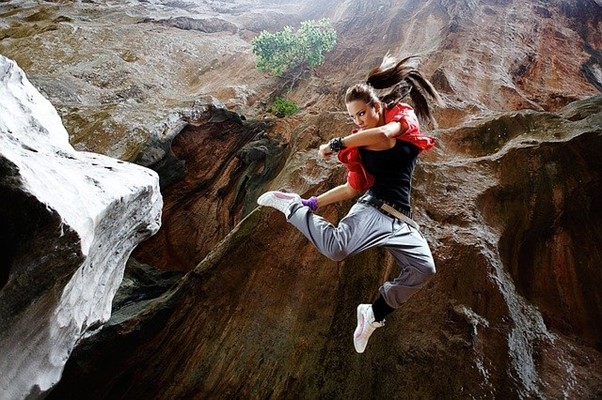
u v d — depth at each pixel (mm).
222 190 11148
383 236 3389
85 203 3434
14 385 3496
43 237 2918
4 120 3730
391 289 3584
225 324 6934
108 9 21312
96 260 4289
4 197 2744
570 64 14719
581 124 8406
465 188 7629
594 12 17219
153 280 9297
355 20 18422
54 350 4031
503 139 8844
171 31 18828
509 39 14992
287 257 7156
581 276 7426
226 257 7266
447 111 10352
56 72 13695
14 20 19625
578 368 6223
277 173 10586
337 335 6535
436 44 14555
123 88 13414
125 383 6816
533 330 6520
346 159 3613
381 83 3598
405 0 18078
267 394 6336
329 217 7367
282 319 6805
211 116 11789
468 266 6578
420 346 6109
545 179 7777
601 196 7762
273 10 22719
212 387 6520
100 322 5324
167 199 10789
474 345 5996
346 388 6152
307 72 15492
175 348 6922
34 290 3193
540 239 7750
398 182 3475
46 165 3516
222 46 18094
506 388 5723
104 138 10133
